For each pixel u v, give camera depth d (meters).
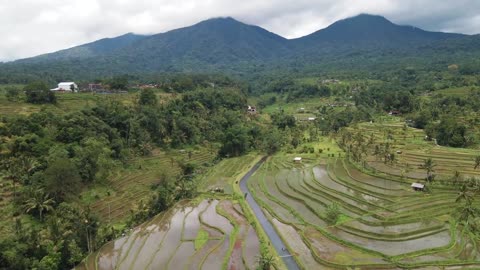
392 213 86.38
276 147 165.88
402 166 120.38
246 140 166.12
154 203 98.56
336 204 90.38
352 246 72.62
